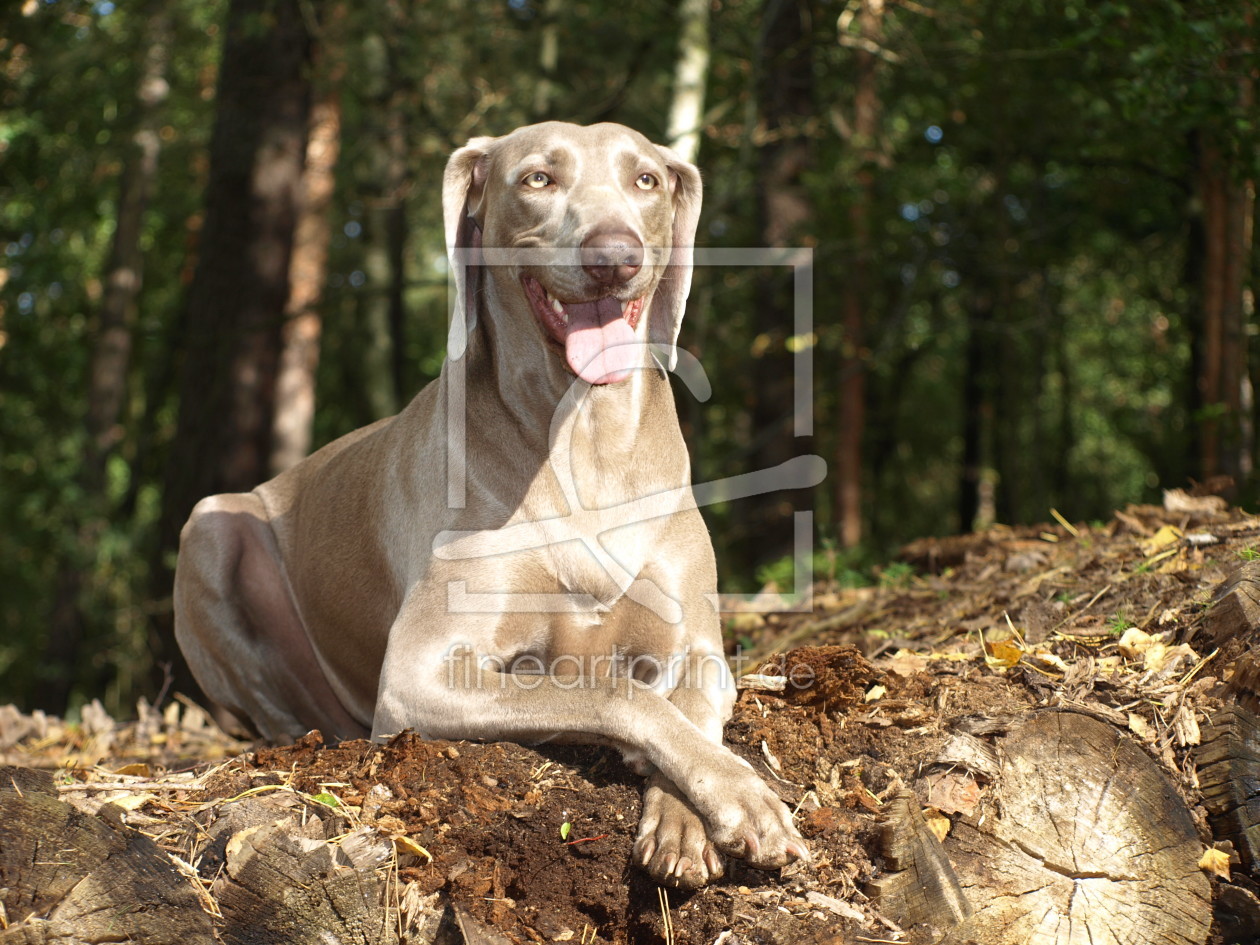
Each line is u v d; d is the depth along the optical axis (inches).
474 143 135.0
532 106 471.8
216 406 392.5
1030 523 648.4
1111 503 960.3
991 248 544.4
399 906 102.3
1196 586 145.6
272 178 399.2
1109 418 844.0
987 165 577.0
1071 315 635.5
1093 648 140.6
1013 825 114.0
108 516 621.0
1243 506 255.1
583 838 107.8
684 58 374.9
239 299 396.2
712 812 101.0
